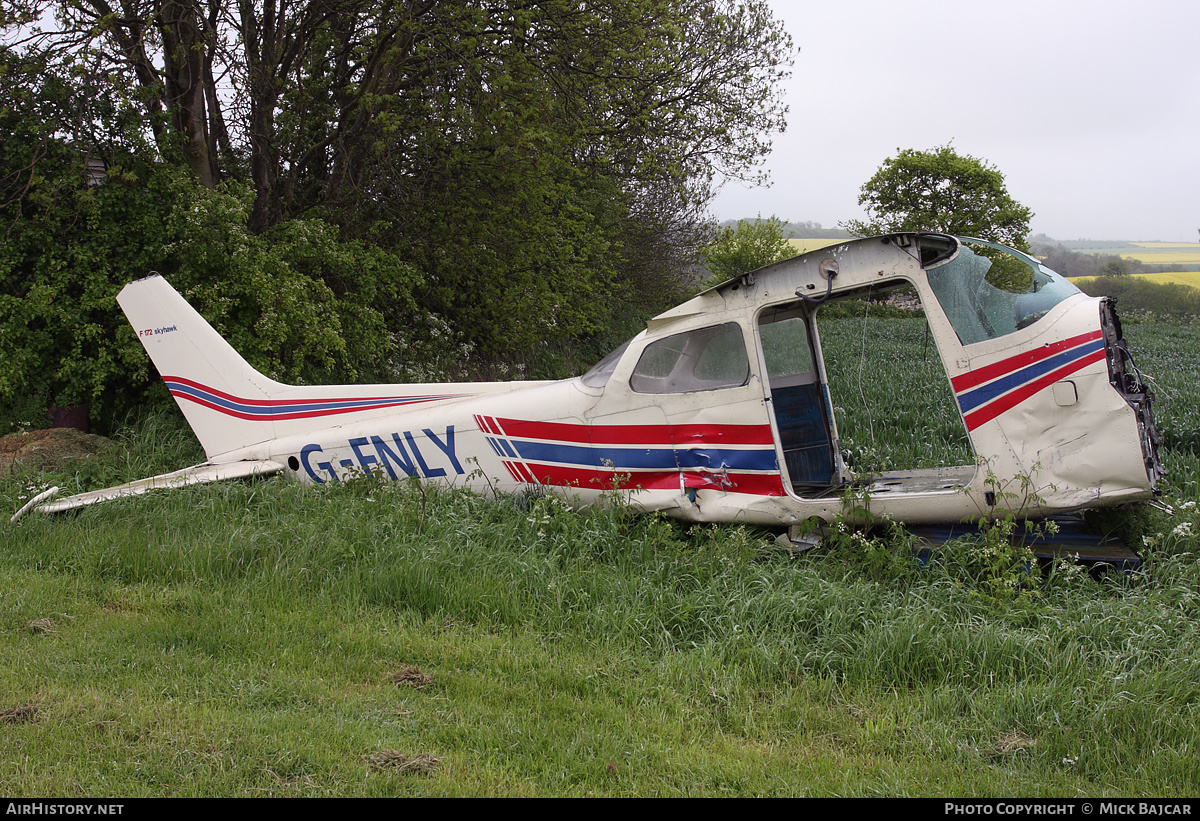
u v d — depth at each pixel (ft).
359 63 39.17
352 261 34.24
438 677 12.42
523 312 43.91
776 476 17.97
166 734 10.47
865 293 19.31
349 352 34.32
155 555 17.13
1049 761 10.34
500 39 37.40
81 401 29.40
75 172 28.89
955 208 120.37
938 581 15.19
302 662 12.85
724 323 18.39
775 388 20.88
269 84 34.99
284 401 23.07
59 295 28.17
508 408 20.48
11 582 16.17
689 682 12.41
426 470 21.33
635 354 19.21
